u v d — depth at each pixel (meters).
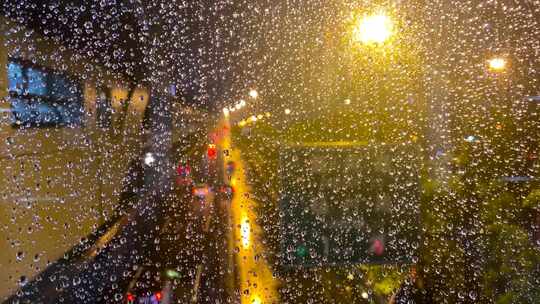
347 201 1.89
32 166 3.39
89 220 4.68
